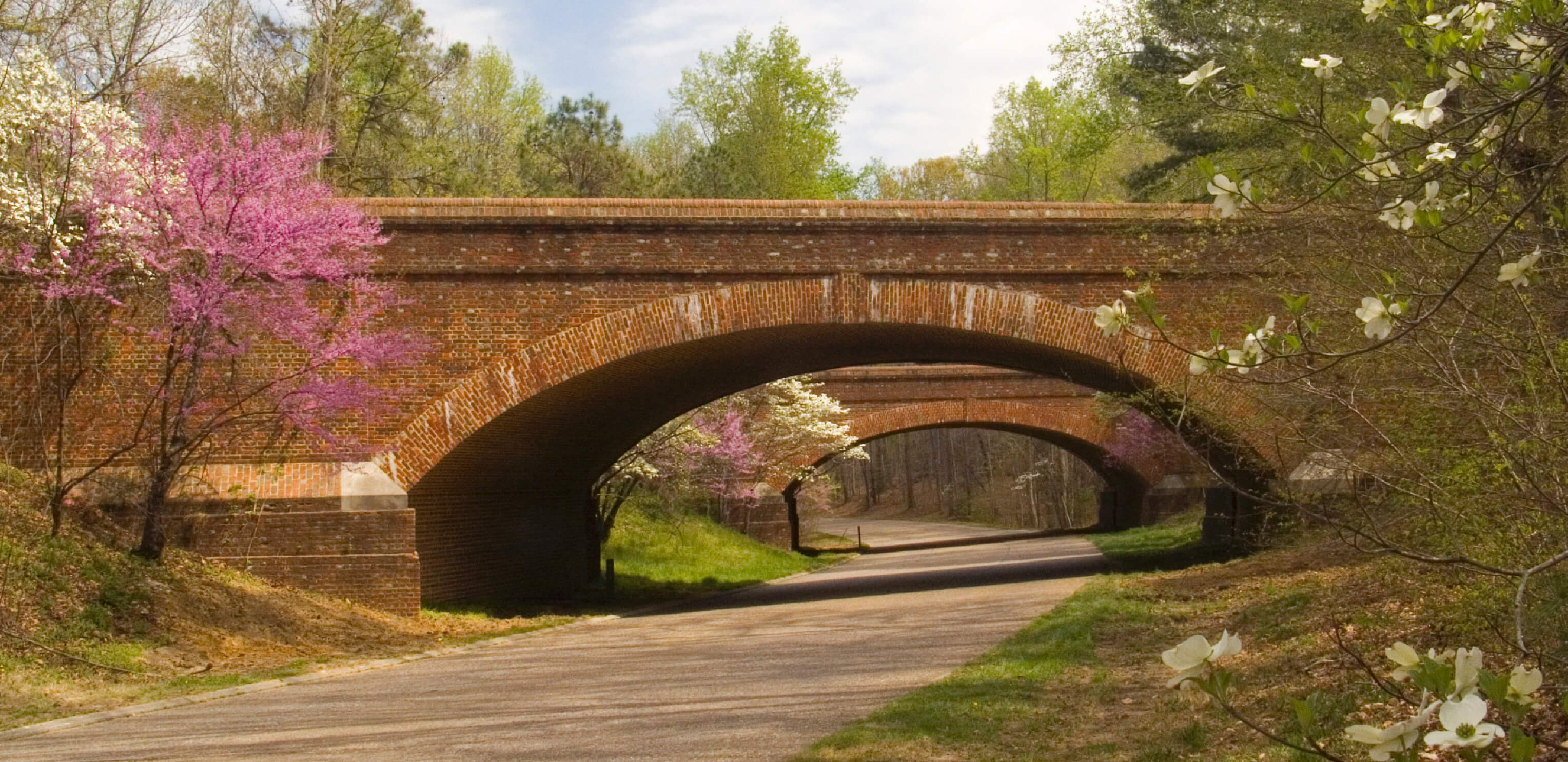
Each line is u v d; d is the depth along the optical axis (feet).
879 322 69.72
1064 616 53.78
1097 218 70.03
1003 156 186.70
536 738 31.37
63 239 58.39
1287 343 17.12
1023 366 91.56
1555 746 16.83
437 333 67.82
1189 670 11.44
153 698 42.39
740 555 125.70
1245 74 55.83
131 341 65.00
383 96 126.93
